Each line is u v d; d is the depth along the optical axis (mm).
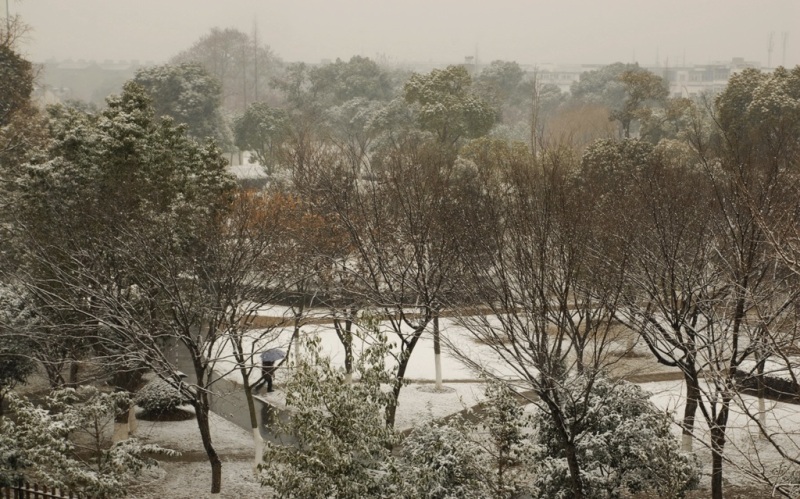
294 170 38156
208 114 76125
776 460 21312
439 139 53875
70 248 21062
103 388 24609
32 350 22547
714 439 16625
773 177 19797
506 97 97125
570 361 27516
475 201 26469
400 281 24344
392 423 18484
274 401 27109
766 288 18797
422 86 56500
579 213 20391
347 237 28250
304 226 28172
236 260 22250
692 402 20266
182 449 22859
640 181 24500
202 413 19219
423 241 23250
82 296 20969
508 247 21688
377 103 78875
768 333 13555
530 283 18562
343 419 13570
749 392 26203
